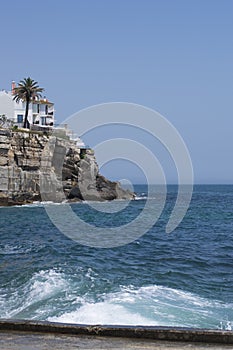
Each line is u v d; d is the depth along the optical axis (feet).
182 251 79.25
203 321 34.83
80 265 61.98
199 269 61.57
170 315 36.06
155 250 80.02
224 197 351.25
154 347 17.07
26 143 201.46
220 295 45.09
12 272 55.77
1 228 119.44
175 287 48.55
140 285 48.85
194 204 247.29
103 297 41.96
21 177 199.21
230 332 17.57
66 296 42.29
